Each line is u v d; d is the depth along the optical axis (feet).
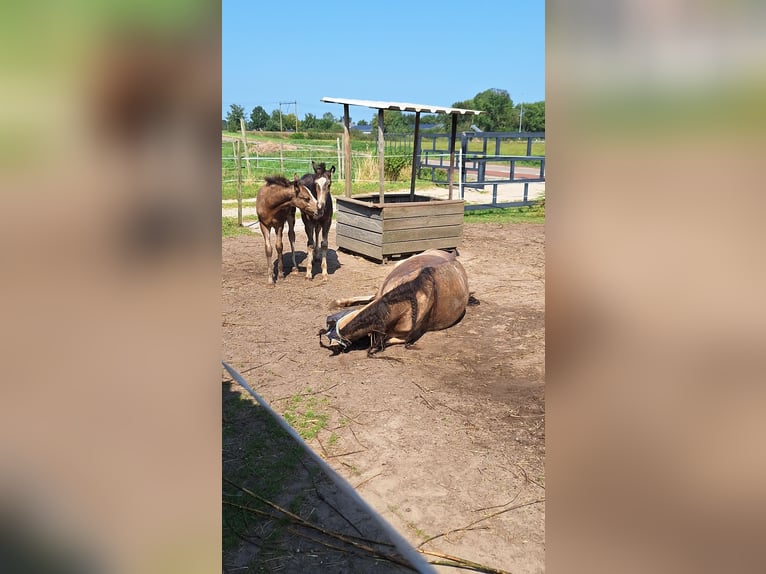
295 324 20.52
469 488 10.45
